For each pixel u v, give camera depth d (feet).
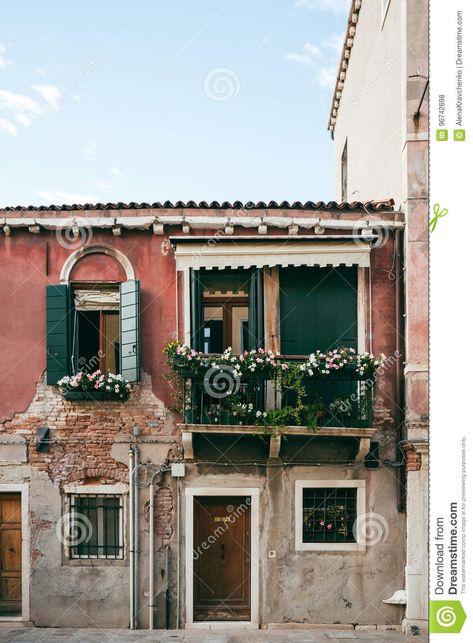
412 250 34.30
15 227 35.50
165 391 34.99
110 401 34.99
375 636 32.19
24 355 35.37
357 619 33.73
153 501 34.55
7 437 35.04
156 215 35.12
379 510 34.09
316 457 34.47
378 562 33.94
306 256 34.42
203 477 34.55
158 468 34.71
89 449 34.88
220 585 34.88
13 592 34.99
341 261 34.35
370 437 33.14
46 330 35.19
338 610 33.83
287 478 34.42
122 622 34.06
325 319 35.17
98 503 34.99
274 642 31.30
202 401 33.35
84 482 34.88
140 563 34.30
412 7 35.17
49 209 35.42
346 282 35.35
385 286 35.19
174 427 34.86
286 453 34.50
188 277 34.76
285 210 35.04
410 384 33.53
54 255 35.73
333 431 32.89
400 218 34.91
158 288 35.40
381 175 41.06
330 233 34.96
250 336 34.65
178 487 34.58
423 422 33.19
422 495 33.22
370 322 34.99
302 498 34.42
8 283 35.68
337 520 34.58
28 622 34.14
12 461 34.96
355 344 35.04
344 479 34.30
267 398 34.35
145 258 35.53
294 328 35.12
